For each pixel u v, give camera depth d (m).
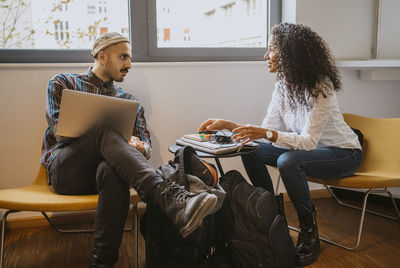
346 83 2.79
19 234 2.26
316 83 1.90
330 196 2.91
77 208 1.54
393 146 2.11
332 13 2.70
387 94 2.89
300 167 1.84
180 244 1.67
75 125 1.62
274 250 1.69
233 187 1.80
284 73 1.96
